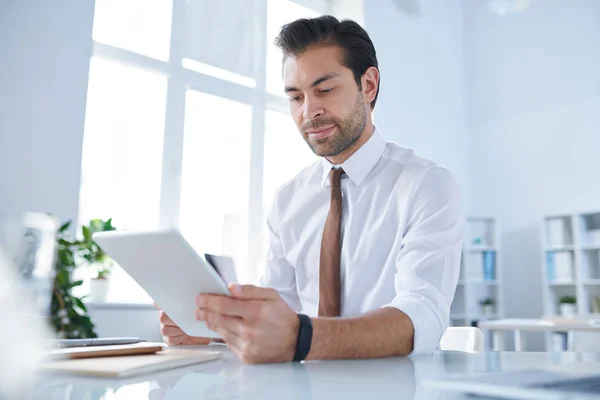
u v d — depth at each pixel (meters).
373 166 1.42
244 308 0.70
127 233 0.68
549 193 5.48
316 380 0.53
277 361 0.72
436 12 6.05
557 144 5.49
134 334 3.38
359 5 5.21
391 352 0.82
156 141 3.92
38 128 3.19
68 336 2.72
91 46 3.46
